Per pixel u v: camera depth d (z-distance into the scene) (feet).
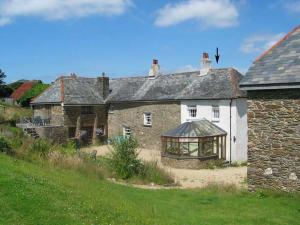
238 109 101.19
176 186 66.64
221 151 101.50
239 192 54.49
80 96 134.62
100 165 71.56
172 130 101.81
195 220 38.60
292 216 41.29
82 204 34.86
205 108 107.14
